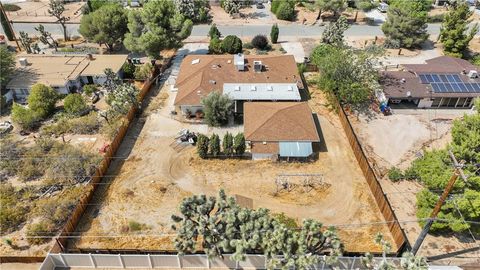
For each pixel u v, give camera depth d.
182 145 48.38
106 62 62.31
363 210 39.69
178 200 40.72
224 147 45.50
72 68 60.19
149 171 44.47
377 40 75.81
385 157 46.72
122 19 68.06
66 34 76.62
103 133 50.09
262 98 52.84
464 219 34.56
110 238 36.56
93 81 60.22
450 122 52.50
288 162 45.69
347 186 42.56
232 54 69.25
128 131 50.78
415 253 33.75
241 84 55.41
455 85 54.72
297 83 56.78
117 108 51.97
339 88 53.25
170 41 62.53
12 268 33.66
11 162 44.56
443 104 55.41
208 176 43.84
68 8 91.50
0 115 53.53
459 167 28.58
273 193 41.56
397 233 35.47
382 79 56.59
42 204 39.34
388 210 37.47
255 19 86.00
